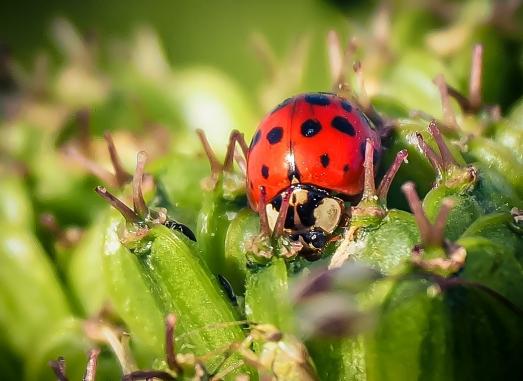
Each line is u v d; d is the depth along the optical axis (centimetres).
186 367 10
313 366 10
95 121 13
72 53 14
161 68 13
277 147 10
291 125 11
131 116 13
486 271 10
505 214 10
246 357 10
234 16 15
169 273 10
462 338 10
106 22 16
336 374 10
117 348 11
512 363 10
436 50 12
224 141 13
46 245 12
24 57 16
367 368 10
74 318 12
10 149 13
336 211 10
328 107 11
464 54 12
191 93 13
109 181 11
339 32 14
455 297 10
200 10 15
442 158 10
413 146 10
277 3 15
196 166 11
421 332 10
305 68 13
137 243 10
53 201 12
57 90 13
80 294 12
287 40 15
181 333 10
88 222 12
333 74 12
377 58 12
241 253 10
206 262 10
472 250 10
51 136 13
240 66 15
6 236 12
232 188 10
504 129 11
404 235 10
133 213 10
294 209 10
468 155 11
